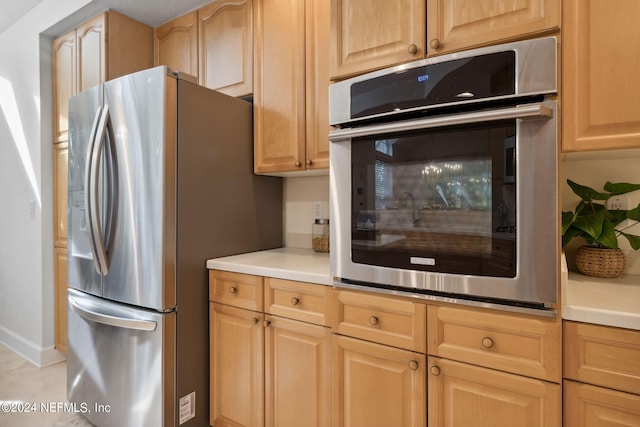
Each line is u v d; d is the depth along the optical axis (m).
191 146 1.59
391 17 1.20
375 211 1.20
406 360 1.15
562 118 0.95
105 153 1.66
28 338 2.58
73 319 1.86
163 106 1.47
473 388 1.04
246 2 1.89
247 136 1.89
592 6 0.93
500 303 1.00
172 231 1.51
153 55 2.35
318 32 1.66
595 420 0.89
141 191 1.53
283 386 1.44
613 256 1.26
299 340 1.40
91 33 2.19
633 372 0.84
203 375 1.64
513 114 0.93
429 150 1.10
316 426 1.35
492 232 1.00
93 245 1.67
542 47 0.94
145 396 1.51
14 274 2.70
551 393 0.93
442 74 1.06
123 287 1.59
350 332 1.26
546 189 0.93
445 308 1.08
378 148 1.19
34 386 2.19
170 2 2.06
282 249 2.08
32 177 2.50
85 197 1.68
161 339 1.48
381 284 1.21
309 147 1.69
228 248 1.79
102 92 1.69
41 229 2.44
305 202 2.12
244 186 1.89
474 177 1.03
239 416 1.55
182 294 1.55
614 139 0.91
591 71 0.93
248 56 1.89
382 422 1.20
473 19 1.06
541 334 0.95
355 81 1.22
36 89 2.44
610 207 1.36
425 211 1.11
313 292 1.36
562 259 0.96
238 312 1.56
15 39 2.61
